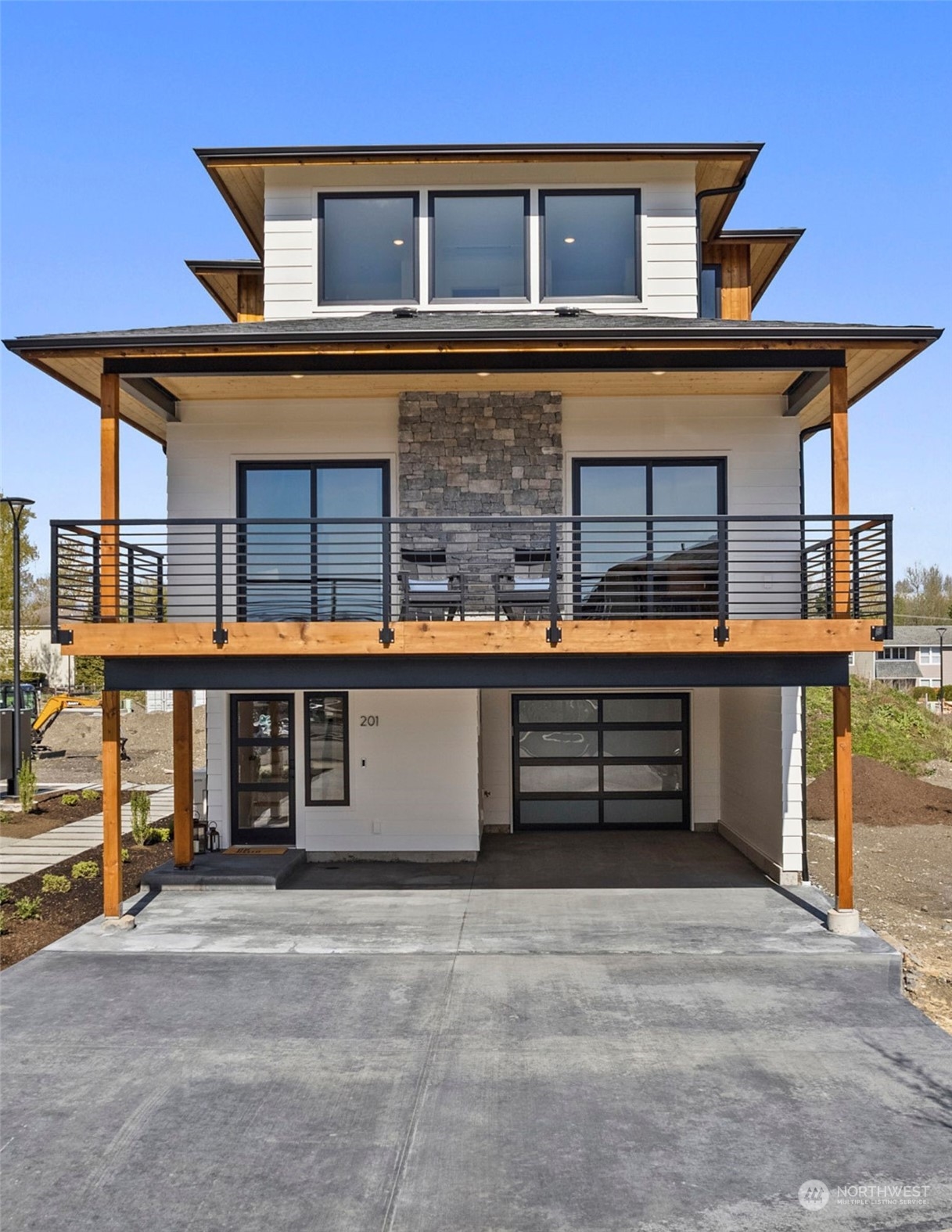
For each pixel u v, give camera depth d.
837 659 9.15
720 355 9.33
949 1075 6.14
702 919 9.53
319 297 12.55
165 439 13.27
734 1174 4.98
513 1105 5.74
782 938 8.89
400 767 12.12
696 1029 6.87
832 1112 5.64
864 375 10.41
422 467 11.23
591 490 11.49
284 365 9.53
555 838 13.42
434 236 12.57
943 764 21.59
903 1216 4.62
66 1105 5.79
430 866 11.85
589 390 11.23
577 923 9.42
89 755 25.42
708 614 11.16
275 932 9.17
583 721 13.89
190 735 11.24
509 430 11.26
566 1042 6.64
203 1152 5.25
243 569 11.59
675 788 13.85
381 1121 5.57
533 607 11.05
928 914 10.27
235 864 11.30
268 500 11.65
